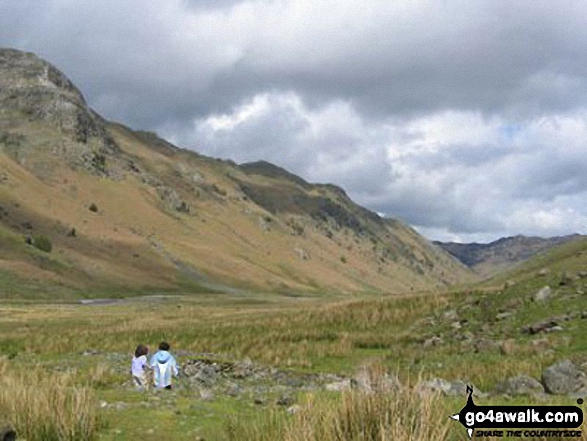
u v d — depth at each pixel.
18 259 160.00
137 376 18.72
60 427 9.47
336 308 46.97
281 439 8.37
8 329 50.50
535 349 25.06
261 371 25.22
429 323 37.41
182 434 10.38
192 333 40.47
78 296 146.62
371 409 7.86
